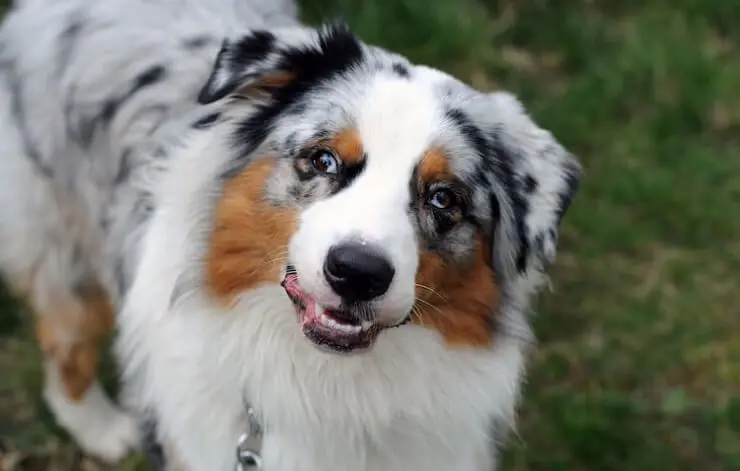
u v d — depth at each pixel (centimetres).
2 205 115
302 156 93
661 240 147
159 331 99
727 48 174
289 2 121
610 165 152
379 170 92
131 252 105
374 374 97
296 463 100
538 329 137
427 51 159
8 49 114
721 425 130
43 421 125
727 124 161
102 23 112
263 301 95
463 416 99
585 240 145
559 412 128
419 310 95
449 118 94
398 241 89
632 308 140
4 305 131
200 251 96
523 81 162
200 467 102
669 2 177
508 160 99
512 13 170
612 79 161
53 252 115
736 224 148
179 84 108
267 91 98
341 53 97
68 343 119
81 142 111
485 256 97
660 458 127
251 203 94
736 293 142
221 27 111
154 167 103
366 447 100
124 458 124
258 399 98
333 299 89
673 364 135
